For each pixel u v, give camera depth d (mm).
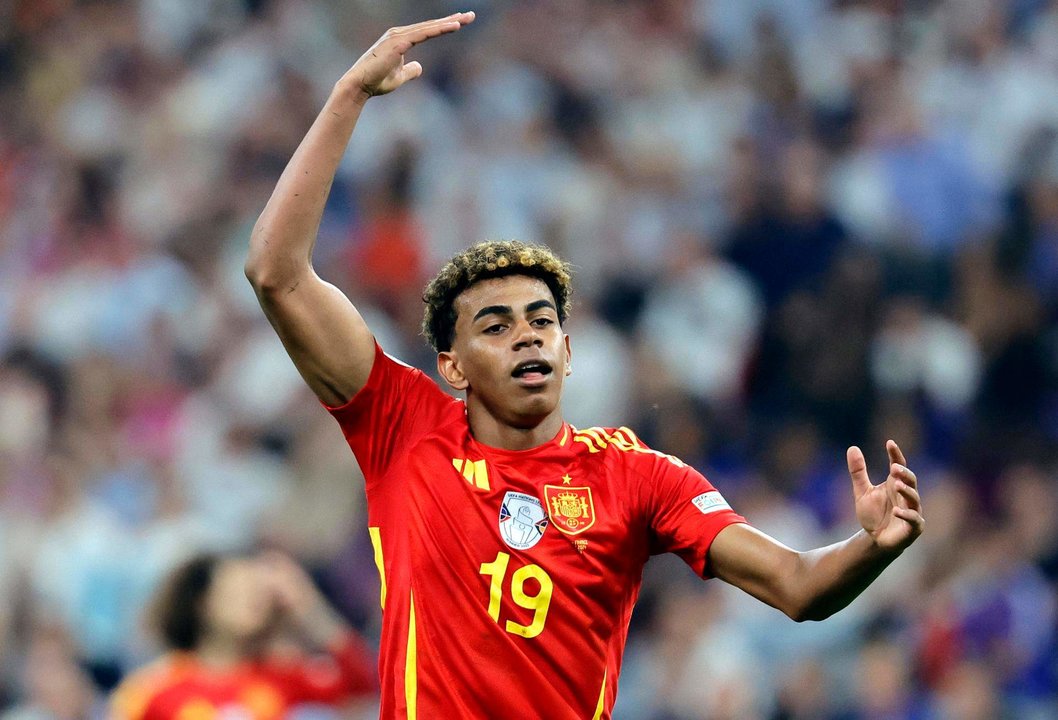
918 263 44469
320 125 14656
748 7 57531
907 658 33938
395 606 14188
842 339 41562
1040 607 34906
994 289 43688
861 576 13477
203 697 25438
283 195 14500
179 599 25953
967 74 53531
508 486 14250
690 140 52812
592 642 14086
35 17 63844
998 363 42656
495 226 50438
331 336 14633
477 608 13914
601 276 47594
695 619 33844
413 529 14258
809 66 55188
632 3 59156
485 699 13750
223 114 57594
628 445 14906
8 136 60750
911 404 40781
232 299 49625
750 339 44844
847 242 46312
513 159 52875
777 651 34469
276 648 26203
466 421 14766
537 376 14273
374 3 61750
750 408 42250
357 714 26375
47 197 57312
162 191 55500
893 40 55750
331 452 40344
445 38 59500
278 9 61531
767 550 14117
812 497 38250
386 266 48688
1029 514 36656
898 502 13164
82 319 50938
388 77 14805
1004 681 33750
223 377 47125
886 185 49188
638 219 49344
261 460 43156
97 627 39156
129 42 62406
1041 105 52188
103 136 59500
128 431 45812
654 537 14695
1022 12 55562
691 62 56656
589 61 56719
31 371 47094
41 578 39562
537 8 59469
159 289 50906
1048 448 38938
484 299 14438
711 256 47125
